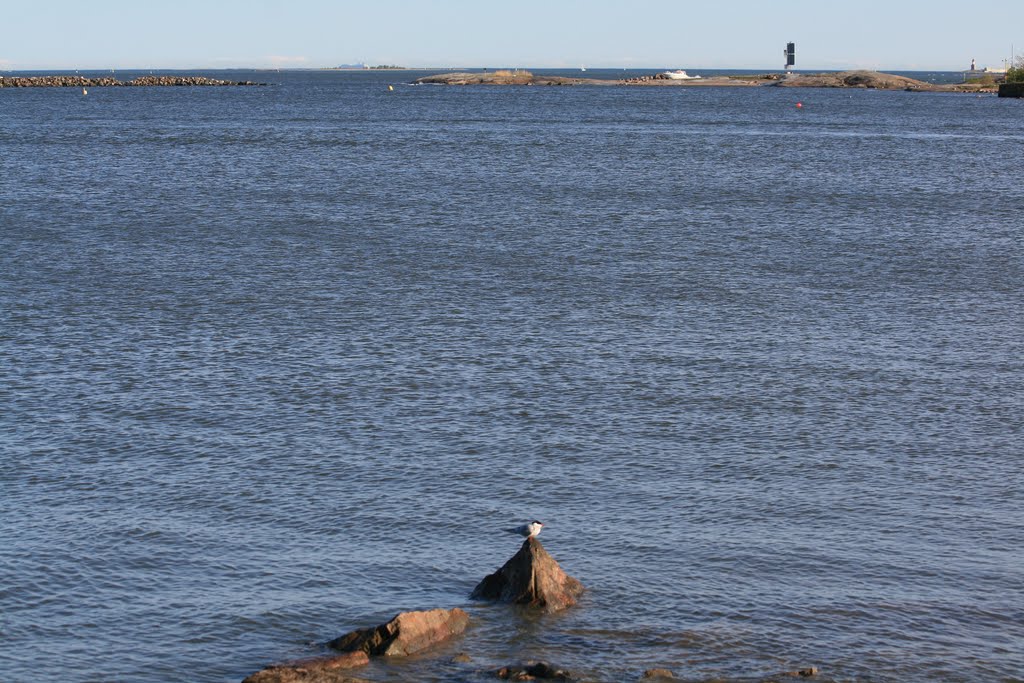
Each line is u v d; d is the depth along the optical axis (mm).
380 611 28250
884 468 38031
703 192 112500
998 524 33656
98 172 126375
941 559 31281
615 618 27844
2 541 31719
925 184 121812
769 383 47375
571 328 56375
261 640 26844
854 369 49594
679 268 72625
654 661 25719
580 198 106875
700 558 31188
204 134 189250
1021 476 37406
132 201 101688
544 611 28094
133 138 179125
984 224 93375
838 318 59375
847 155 158000
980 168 140375
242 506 34406
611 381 47312
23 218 90688
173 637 26906
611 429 41562
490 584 29078
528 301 62438
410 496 35281
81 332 54562
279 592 29125
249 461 38000
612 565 30766
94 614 27922
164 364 49156
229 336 54062
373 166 136250
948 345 54062
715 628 27344
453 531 32875
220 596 28891
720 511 34375
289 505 34500
